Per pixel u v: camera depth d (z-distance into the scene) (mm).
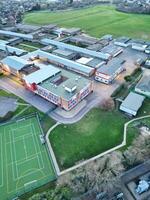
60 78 81188
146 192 46469
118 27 154250
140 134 61719
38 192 47312
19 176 51000
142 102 73250
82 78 79875
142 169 51094
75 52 110625
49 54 105375
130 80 86750
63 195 45062
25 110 72125
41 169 52562
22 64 90688
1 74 93500
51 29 148250
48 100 76000
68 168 52469
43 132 63188
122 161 53156
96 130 63750
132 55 110938
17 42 130375
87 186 47156
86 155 55875
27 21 180000
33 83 76562
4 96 79562
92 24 163750
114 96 77938
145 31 143875
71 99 69250
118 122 66625
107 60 101688
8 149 58094
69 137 61531
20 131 64125
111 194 45375
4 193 47531
